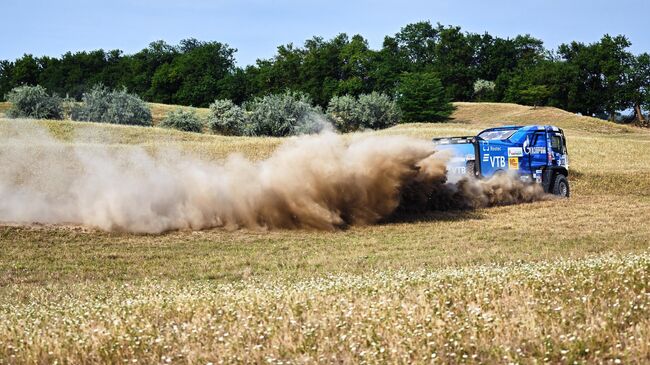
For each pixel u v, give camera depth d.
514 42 136.12
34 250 16.02
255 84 115.88
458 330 7.37
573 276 10.20
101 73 137.62
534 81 119.62
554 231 18.91
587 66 119.62
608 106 118.62
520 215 22.05
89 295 12.00
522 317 7.88
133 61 135.88
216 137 45.03
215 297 10.21
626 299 8.52
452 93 126.38
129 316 8.92
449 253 15.77
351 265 14.52
